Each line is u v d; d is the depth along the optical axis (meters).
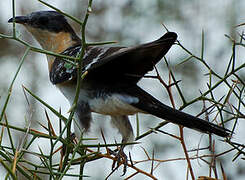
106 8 16.14
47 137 6.42
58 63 9.84
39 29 11.20
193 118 7.38
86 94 9.22
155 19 15.45
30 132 6.36
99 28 16.09
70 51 10.62
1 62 15.84
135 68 8.77
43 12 11.29
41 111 15.09
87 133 9.33
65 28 11.27
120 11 16.05
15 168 5.72
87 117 9.34
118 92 8.91
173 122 7.59
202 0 14.78
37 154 6.22
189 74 14.35
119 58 8.55
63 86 9.64
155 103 8.53
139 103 8.67
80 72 6.15
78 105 9.35
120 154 9.12
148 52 8.20
